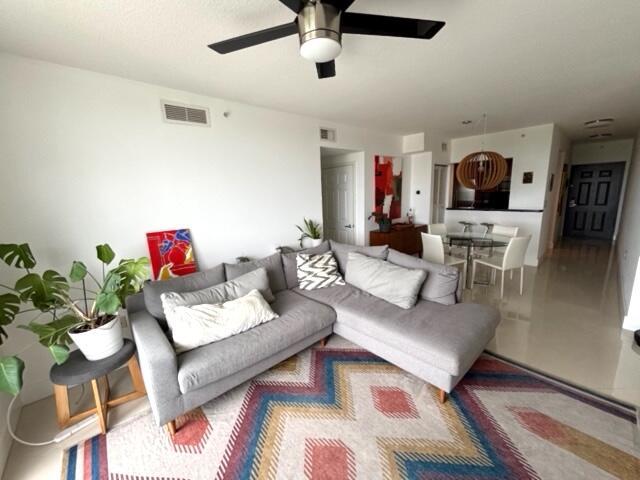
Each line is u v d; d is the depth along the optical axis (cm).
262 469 140
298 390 193
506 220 490
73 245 210
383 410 173
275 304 238
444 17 159
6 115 181
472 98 301
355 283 266
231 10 146
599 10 153
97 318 180
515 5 149
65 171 203
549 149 440
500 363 213
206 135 271
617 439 148
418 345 176
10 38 162
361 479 133
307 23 122
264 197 324
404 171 527
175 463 145
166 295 198
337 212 516
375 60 208
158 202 248
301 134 354
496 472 134
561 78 249
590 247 598
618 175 650
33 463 149
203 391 164
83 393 201
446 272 229
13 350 192
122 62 196
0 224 183
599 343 235
